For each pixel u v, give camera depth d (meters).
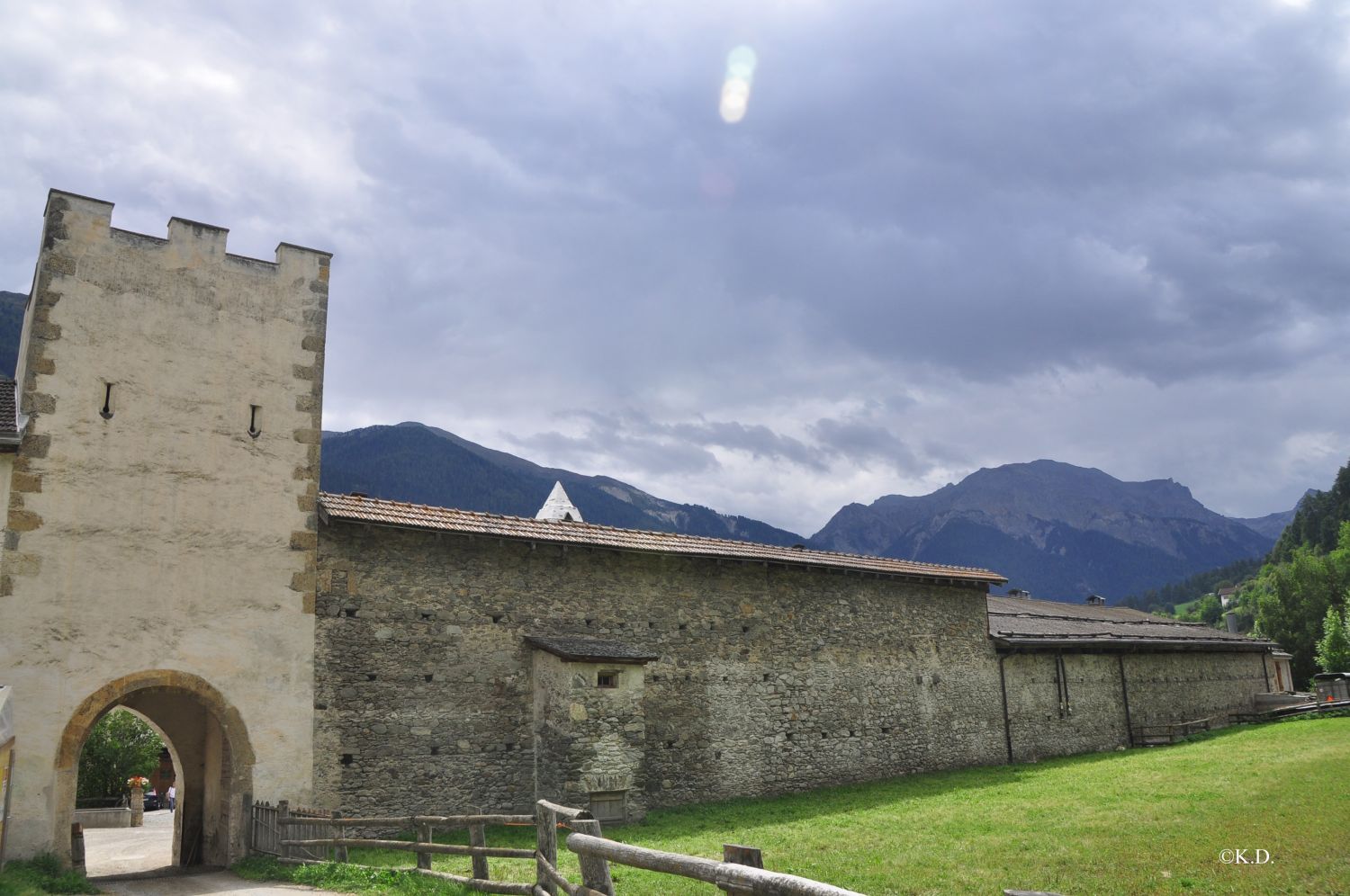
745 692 21.09
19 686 13.65
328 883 11.36
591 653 17.59
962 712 25.64
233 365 16.55
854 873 10.75
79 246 15.45
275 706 15.59
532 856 8.83
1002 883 9.83
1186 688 33.72
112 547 14.78
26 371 14.88
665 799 19.20
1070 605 39.53
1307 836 11.40
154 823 31.19
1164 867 10.16
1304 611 58.47
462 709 17.34
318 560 16.58
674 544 20.70
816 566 22.83
